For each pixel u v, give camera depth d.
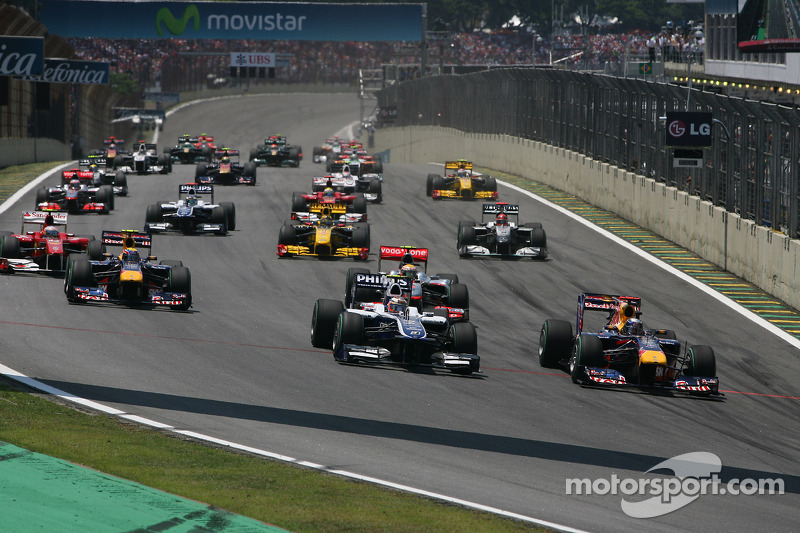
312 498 32.59
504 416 49.47
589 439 46.31
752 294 94.81
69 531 27.92
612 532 32.22
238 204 140.75
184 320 70.19
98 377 50.97
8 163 194.50
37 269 81.50
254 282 89.31
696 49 191.88
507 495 35.78
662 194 124.12
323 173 187.88
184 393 49.09
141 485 32.44
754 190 99.56
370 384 54.34
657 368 57.84
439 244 114.44
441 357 62.78
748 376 66.88
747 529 33.97
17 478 32.06
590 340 58.53
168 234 113.31
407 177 186.25
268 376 54.72
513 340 72.25
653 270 104.94
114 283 73.75
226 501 31.45
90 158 145.12
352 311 60.56
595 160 152.00
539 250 106.69
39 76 187.12
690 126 105.81
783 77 147.25
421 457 40.53
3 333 60.22
